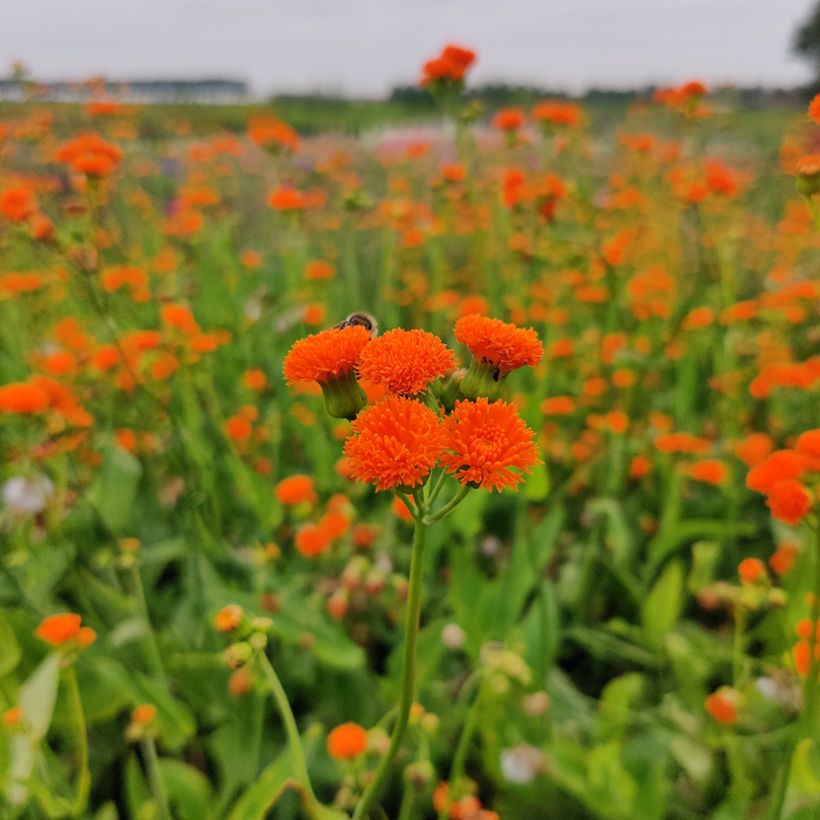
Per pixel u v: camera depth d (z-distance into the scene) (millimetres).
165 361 273
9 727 130
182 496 248
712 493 285
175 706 177
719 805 168
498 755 177
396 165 791
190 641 211
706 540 259
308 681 198
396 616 222
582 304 398
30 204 251
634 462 286
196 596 218
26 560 206
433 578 246
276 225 571
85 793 133
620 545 234
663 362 308
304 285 362
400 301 415
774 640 192
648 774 165
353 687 198
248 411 306
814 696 128
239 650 128
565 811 171
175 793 162
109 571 215
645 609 208
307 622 197
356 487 272
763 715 169
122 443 268
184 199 441
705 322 320
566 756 165
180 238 498
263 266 517
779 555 217
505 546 277
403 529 247
